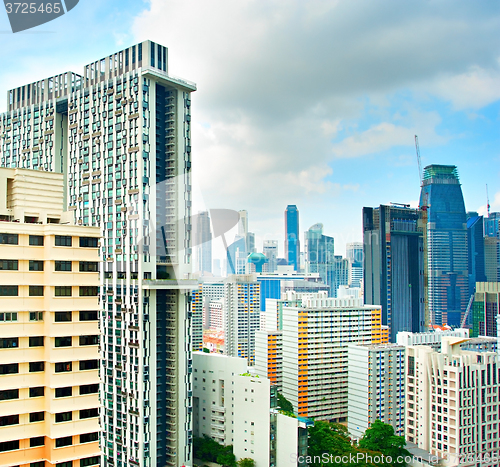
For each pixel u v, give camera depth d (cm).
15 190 6669
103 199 14162
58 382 6334
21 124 16700
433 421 15862
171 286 12938
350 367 19138
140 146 13412
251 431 14138
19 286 6253
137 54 13825
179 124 14238
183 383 14050
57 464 6219
